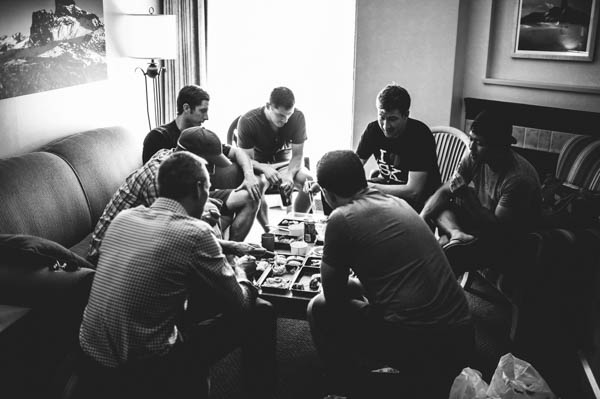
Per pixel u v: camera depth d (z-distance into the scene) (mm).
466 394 1951
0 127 3129
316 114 5293
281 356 2617
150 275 1734
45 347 2252
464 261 2723
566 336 2729
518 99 4273
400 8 4477
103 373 1750
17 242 2236
